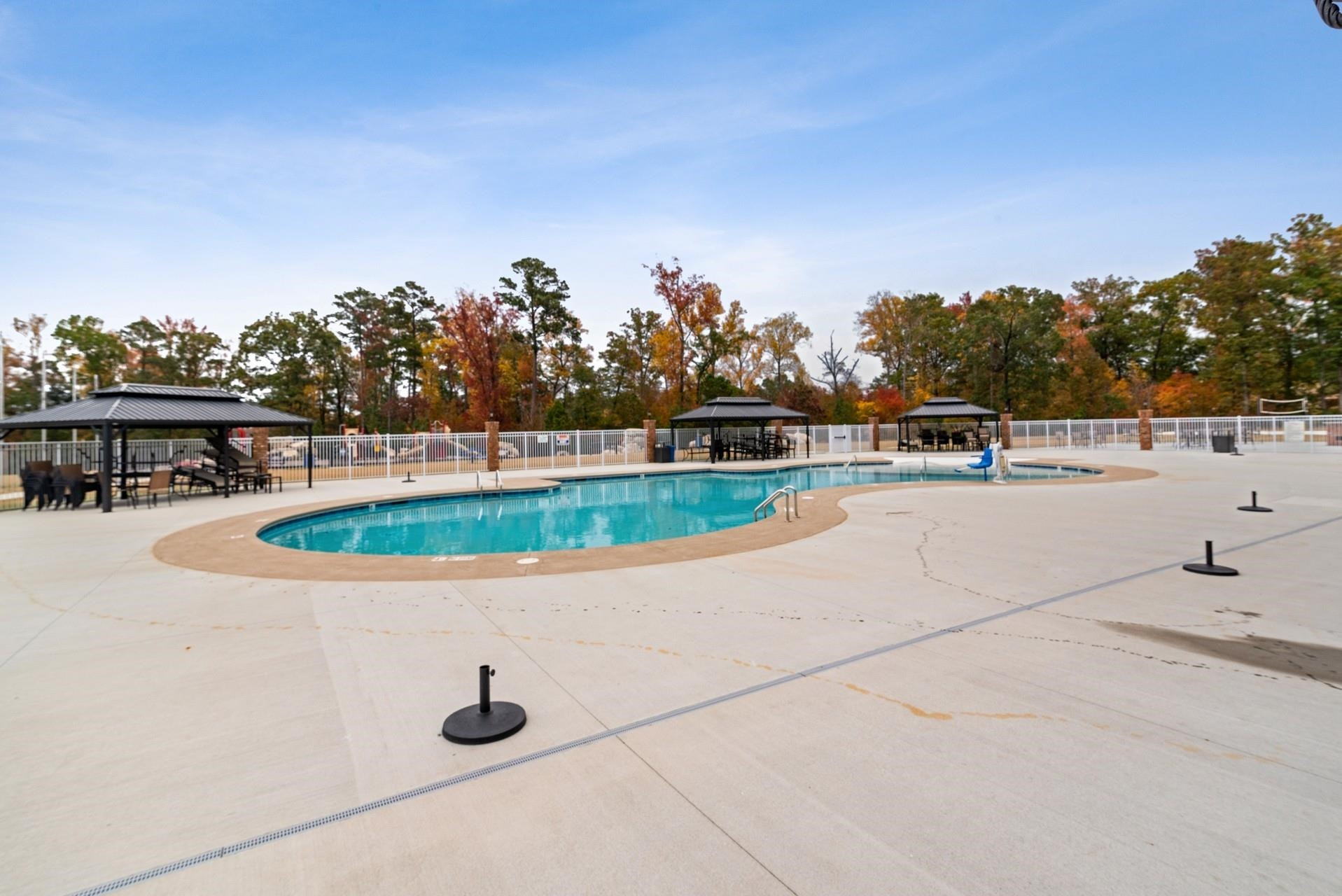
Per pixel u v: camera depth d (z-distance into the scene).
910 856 1.95
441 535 10.80
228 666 3.85
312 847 2.06
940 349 47.78
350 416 51.41
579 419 36.47
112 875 1.92
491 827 2.16
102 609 5.19
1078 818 2.14
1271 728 2.82
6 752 2.75
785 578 6.07
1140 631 4.27
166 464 17.64
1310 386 32.41
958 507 10.80
